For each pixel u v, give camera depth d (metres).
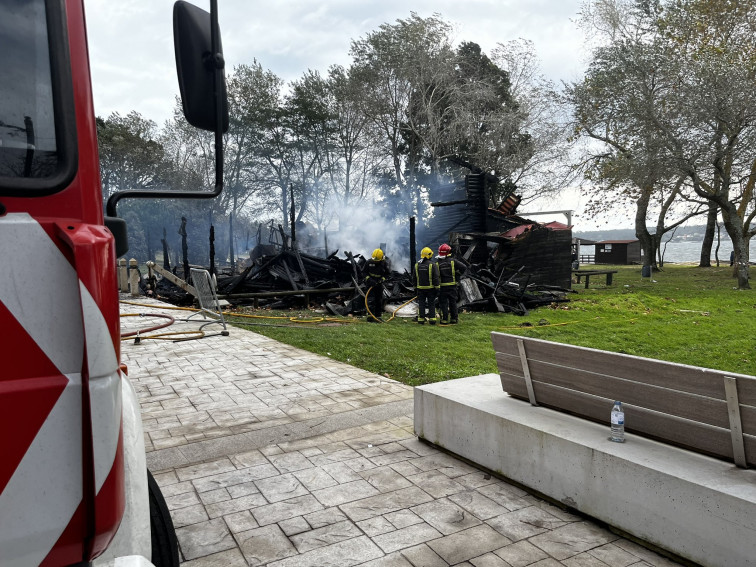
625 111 23.45
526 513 3.39
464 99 42.03
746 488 2.62
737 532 2.54
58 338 1.22
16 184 1.20
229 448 4.59
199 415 5.52
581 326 12.95
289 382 6.84
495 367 7.87
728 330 12.37
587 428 3.55
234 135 48.75
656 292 21.66
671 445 3.22
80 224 1.28
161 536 2.38
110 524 1.27
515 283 17.73
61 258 1.23
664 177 23.81
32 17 1.29
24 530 1.19
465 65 46.12
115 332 1.30
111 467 1.27
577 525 3.23
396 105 44.00
